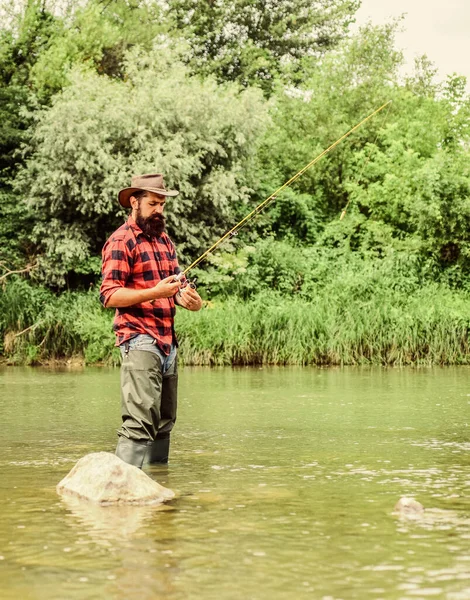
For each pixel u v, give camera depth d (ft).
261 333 58.80
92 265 67.51
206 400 33.45
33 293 64.08
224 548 11.57
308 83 87.86
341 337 58.13
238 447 21.43
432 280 70.03
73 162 65.77
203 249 69.62
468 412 29.01
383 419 27.14
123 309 17.80
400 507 13.85
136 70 73.00
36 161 69.21
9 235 70.49
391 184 75.20
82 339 60.08
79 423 26.32
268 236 76.74
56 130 65.98
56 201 66.80
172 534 12.38
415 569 10.51
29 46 87.81
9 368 56.13
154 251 18.20
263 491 15.70
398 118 83.97
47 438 23.04
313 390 37.88
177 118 68.33
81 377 47.21
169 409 18.86
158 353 17.78
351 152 82.69
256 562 10.86
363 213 81.20
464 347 59.16
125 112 66.90
